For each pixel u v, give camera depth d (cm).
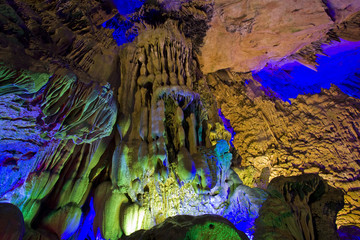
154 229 288
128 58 561
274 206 349
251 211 425
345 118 916
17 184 368
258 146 846
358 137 882
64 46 415
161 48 560
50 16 403
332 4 628
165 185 454
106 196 444
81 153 454
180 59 580
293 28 671
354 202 768
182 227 269
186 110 542
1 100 278
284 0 595
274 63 894
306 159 845
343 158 846
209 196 442
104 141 491
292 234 324
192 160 451
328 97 973
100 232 420
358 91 943
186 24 638
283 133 902
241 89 941
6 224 264
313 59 870
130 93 530
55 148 393
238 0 591
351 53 845
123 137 487
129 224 404
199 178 445
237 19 639
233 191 474
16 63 256
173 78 529
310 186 378
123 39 584
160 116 477
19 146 342
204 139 550
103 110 417
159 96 500
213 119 618
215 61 783
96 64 479
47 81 298
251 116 901
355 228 630
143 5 557
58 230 389
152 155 446
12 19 280
